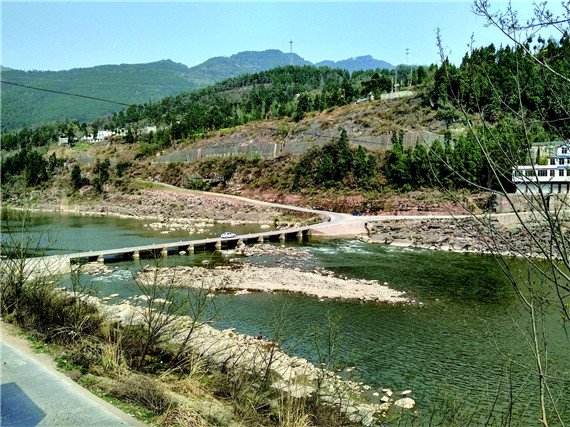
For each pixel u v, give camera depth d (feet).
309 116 368.48
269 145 335.26
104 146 491.72
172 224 229.86
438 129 265.95
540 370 19.25
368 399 49.08
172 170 376.07
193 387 35.60
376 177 255.70
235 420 31.22
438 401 48.83
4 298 46.75
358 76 642.63
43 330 42.57
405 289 97.35
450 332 70.85
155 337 42.37
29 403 28.53
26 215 57.00
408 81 394.32
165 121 586.86
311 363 57.16
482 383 53.57
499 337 68.08
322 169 275.18
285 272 112.68
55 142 582.76
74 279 55.36
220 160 353.72
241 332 69.10
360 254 141.38
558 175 89.04
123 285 97.40
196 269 116.26
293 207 254.68
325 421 36.24
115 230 206.39
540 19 17.49
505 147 19.80
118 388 31.73
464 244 148.15
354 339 67.77
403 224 187.73
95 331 44.19
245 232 199.72
